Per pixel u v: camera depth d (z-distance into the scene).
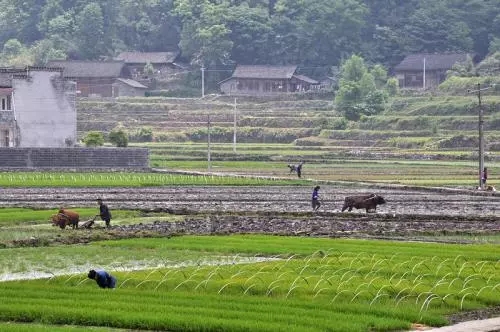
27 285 122.44
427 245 164.25
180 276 129.12
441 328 103.88
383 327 102.88
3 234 177.12
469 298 119.00
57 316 104.44
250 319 103.94
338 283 125.19
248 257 151.50
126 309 107.62
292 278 128.12
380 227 196.25
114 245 163.88
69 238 172.38
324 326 100.94
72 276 128.88
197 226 193.12
